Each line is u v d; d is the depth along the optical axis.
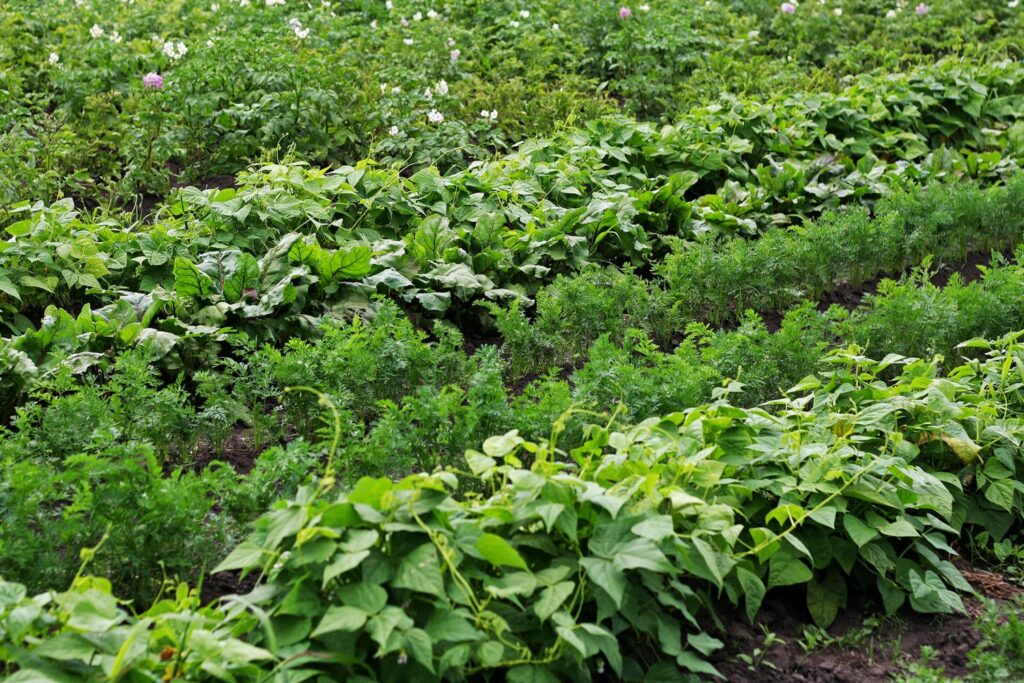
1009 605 4.00
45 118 9.65
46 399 4.64
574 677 3.21
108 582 2.95
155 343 5.28
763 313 7.08
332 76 9.99
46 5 12.91
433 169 7.88
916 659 3.71
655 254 7.80
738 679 3.53
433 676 2.94
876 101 11.13
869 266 7.67
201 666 2.75
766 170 8.98
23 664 2.59
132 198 8.93
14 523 3.47
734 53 13.94
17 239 6.53
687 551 3.40
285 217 7.06
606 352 4.96
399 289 6.30
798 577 3.75
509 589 3.08
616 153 8.89
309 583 2.98
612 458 3.85
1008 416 4.94
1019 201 8.38
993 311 5.95
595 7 13.53
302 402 4.80
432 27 12.42
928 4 16.12
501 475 4.28
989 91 12.07
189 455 4.69
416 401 4.35
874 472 4.12
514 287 6.80
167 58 11.11
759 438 4.26
